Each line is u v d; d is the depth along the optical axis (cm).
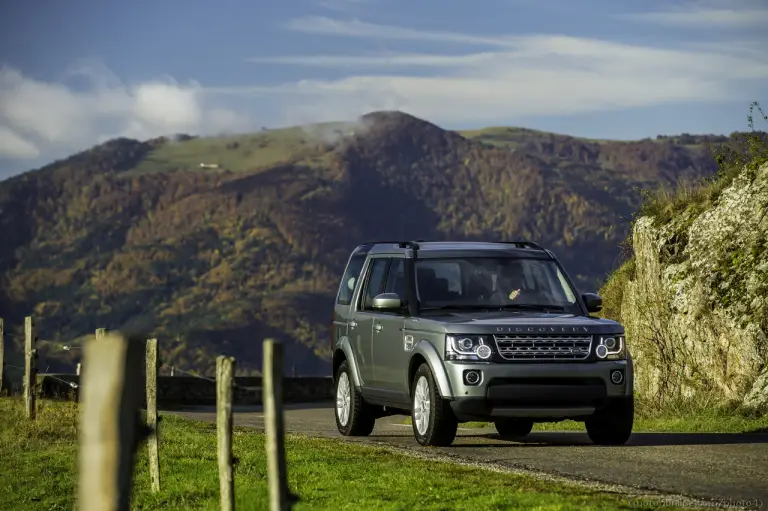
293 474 1215
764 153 2447
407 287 1619
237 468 1321
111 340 527
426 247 1689
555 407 1466
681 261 2475
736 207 2383
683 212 2566
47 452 1527
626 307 2830
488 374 1455
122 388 526
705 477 1145
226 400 888
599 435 1555
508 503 964
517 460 1334
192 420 2178
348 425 1780
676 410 2155
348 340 1795
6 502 1202
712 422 1862
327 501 1034
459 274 1627
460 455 1399
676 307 2400
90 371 527
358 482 1142
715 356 2252
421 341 1534
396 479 1141
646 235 2617
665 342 2436
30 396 1944
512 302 1596
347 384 1800
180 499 1157
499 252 1670
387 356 1641
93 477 523
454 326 1485
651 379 2459
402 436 1783
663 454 1369
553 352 1474
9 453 1530
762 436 1605
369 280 1773
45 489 1263
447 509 958
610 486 1082
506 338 1470
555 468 1245
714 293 2292
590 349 1484
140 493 1203
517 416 1470
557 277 1645
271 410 691
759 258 2250
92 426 525
